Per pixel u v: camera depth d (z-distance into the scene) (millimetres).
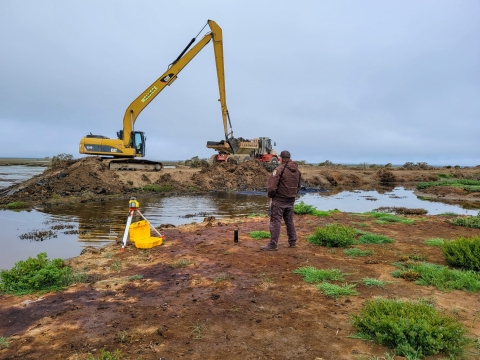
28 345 3150
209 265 5695
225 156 32625
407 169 53750
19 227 11156
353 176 38750
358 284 4746
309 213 11406
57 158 28938
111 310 3918
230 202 19359
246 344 3107
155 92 24656
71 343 3166
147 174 25609
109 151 23922
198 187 26516
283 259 6020
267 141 35969
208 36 25297
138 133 25172
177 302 4141
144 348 3051
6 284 4773
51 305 4117
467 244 5566
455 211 16250
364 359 2855
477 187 25891
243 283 4797
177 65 24672
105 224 11734
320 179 35875
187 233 8422
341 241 6871
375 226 9281
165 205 17594
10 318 3777
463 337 3135
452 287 4520
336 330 3389
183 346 3080
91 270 5566
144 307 3998
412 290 4484
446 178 41031
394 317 3227
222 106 27641
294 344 3109
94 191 20641
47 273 4754
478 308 3889
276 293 4406
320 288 4551
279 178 6500
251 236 7891
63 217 13148
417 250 6625
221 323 3551
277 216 6637
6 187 22875
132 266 5758
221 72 26219
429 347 2928
